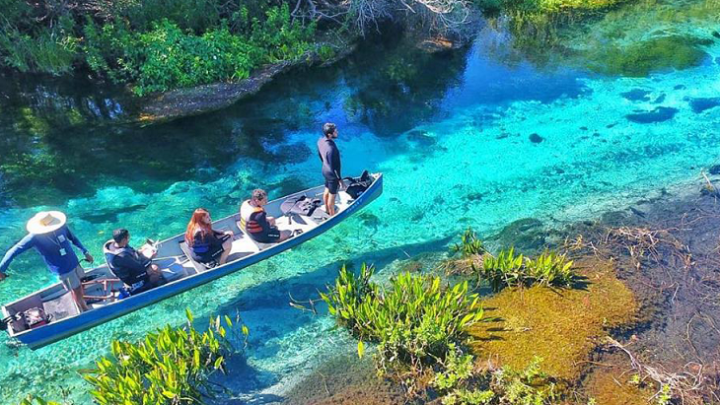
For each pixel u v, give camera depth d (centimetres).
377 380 693
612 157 1160
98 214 992
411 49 1579
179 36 1342
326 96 1366
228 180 1093
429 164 1143
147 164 1123
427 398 663
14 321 681
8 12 1325
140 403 622
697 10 1850
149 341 668
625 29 1730
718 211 999
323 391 683
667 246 912
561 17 1822
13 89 1298
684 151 1174
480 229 975
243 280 862
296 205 889
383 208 1024
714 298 811
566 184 1086
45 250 655
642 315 776
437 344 704
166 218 991
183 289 763
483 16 1811
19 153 1127
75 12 1424
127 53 1312
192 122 1250
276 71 1420
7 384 699
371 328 740
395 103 1352
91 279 745
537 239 943
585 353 711
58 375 714
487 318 761
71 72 1341
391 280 789
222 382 697
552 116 1302
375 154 1173
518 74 1480
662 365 706
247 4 1485
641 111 1313
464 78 1462
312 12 1538
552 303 787
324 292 841
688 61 1530
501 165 1140
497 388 654
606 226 966
